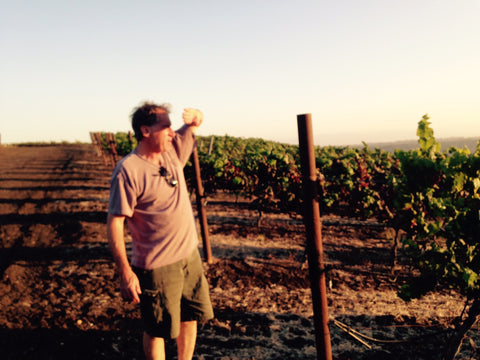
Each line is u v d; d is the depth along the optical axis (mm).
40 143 59812
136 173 1957
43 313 3980
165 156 2145
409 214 2709
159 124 1962
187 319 2357
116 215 1940
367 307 4227
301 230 7906
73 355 3176
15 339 3408
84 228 7863
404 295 2389
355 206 5672
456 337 2463
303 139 1989
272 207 7199
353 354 3254
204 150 14281
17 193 12781
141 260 2090
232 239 7109
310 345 3408
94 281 4953
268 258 5973
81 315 3951
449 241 2285
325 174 6727
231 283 4922
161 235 2072
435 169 2490
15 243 6824
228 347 3361
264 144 20094
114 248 1945
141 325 3752
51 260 5824
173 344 3381
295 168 7070
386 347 3373
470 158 2426
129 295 1940
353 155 8180
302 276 5195
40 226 8141
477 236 2162
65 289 4668
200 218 5625
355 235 7527
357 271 5398
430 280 2324
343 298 4469
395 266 5566
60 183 15047
